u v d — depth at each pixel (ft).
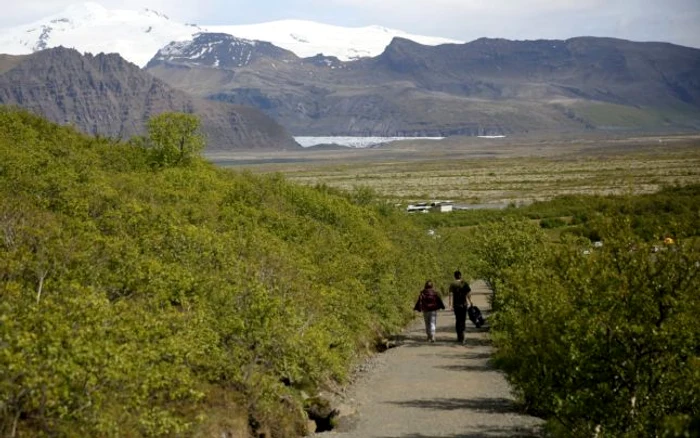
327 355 117.39
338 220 231.50
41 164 177.58
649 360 73.77
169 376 77.82
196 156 278.26
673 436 58.75
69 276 92.68
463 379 140.87
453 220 545.85
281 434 102.63
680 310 73.15
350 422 111.24
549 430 91.86
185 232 127.85
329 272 156.15
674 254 74.79
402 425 109.09
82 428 67.26
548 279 92.17
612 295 75.05
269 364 106.93
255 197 219.82
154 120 271.08
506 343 127.54
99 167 220.23
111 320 74.64
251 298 106.01
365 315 161.38
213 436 89.97
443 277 291.17
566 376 79.10
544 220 503.61
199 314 93.61
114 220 133.69
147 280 99.19
